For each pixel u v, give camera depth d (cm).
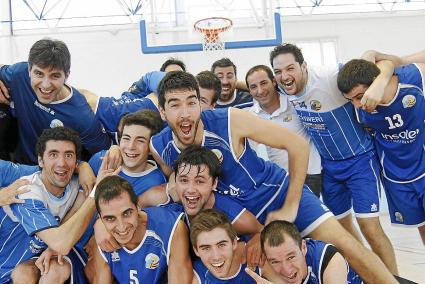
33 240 232
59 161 223
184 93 204
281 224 200
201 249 197
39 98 251
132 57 829
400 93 269
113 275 221
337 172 308
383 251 294
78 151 234
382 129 286
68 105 263
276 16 618
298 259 198
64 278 225
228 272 207
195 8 634
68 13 834
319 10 870
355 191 301
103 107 296
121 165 243
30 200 222
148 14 619
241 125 219
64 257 228
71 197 241
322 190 328
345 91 262
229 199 230
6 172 240
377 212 296
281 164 344
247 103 377
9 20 814
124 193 200
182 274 210
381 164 303
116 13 841
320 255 207
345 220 331
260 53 827
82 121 268
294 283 202
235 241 203
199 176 207
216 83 307
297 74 284
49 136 224
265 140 220
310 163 333
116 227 201
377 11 873
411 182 291
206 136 219
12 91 258
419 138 283
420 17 881
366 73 254
